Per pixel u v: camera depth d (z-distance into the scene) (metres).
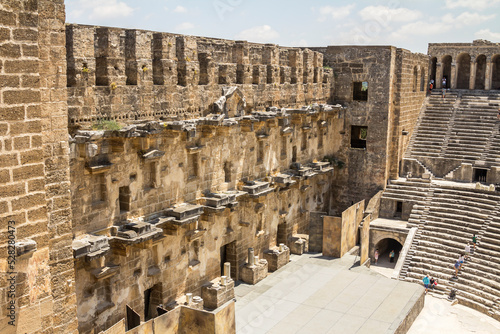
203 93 31.50
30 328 14.03
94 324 25.61
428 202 47.91
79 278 24.50
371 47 49.44
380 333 29.80
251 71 36.19
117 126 24.64
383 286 36.66
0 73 12.85
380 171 50.66
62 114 19.42
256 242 39.22
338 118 50.91
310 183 47.31
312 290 35.62
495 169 48.56
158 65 28.16
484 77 63.75
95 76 24.75
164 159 29.25
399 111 50.81
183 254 31.52
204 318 25.00
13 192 13.37
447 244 43.22
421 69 58.38
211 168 33.59
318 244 43.72
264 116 36.25
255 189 36.28
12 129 13.23
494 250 40.47
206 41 34.19
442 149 53.28
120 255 26.20
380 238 46.94
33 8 13.42
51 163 19.23
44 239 14.22
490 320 35.31
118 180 26.27
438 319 35.06
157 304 30.41
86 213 24.61
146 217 28.42
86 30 23.31
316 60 46.31
